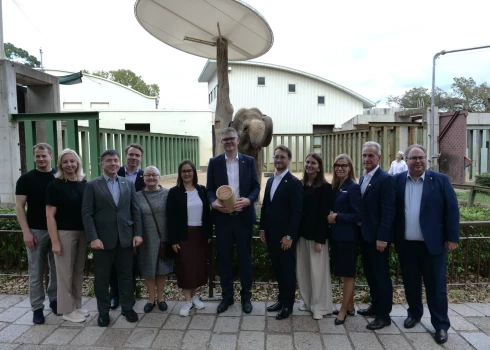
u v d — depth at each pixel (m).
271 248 4.35
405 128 14.05
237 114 7.76
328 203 4.20
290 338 3.86
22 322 4.22
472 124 15.39
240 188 4.50
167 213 4.38
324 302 4.31
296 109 26.50
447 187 3.84
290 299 4.30
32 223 4.18
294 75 26.31
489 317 4.27
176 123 23.50
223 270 4.49
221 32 7.91
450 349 3.63
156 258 4.42
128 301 4.25
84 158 11.24
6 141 7.87
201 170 23.30
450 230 3.79
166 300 4.84
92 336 3.92
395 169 10.51
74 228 4.14
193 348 3.69
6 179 7.90
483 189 8.11
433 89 12.82
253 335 3.92
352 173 4.29
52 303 4.41
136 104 29.36
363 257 4.35
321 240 4.18
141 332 4.00
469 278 5.47
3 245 5.82
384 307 4.05
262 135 6.82
